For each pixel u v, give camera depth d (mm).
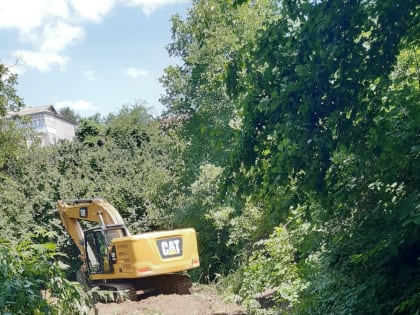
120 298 9930
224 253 13805
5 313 3707
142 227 18000
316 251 6887
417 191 4320
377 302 4980
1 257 4234
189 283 10977
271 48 4645
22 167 20250
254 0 12961
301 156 4363
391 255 4773
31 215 16500
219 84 5379
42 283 4473
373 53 4445
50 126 51594
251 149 4848
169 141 16422
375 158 4797
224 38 12914
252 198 5133
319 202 5074
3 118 18875
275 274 8727
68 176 20125
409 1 4184
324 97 4355
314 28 4352
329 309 5746
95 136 25312
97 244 11258
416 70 5094
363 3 4262
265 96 4719
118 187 18562
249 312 8812
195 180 14797
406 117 4508
